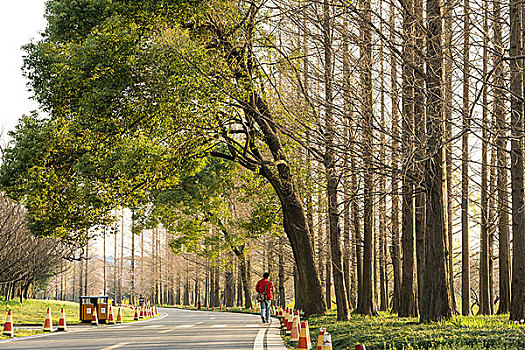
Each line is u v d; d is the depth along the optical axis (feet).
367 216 80.12
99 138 79.51
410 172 47.60
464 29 39.32
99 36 75.82
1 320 90.38
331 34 41.81
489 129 37.14
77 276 369.91
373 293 87.45
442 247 55.67
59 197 81.61
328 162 44.83
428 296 56.24
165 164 75.92
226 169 140.97
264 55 57.67
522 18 51.80
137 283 331.57
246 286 188.65
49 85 78.84
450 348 37.04
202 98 69.87
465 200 91.20
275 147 82.84
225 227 165.99
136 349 45.06
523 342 37.17
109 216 83.92
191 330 69.31
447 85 42.29
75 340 54.29
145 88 74.43
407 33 40.40
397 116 43.14
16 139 83.20
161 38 70.13
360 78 41.75
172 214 149.89
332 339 51.24
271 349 45.11
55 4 81.41
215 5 57.62
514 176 56.85
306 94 40.93
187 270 263.90
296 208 88.79
